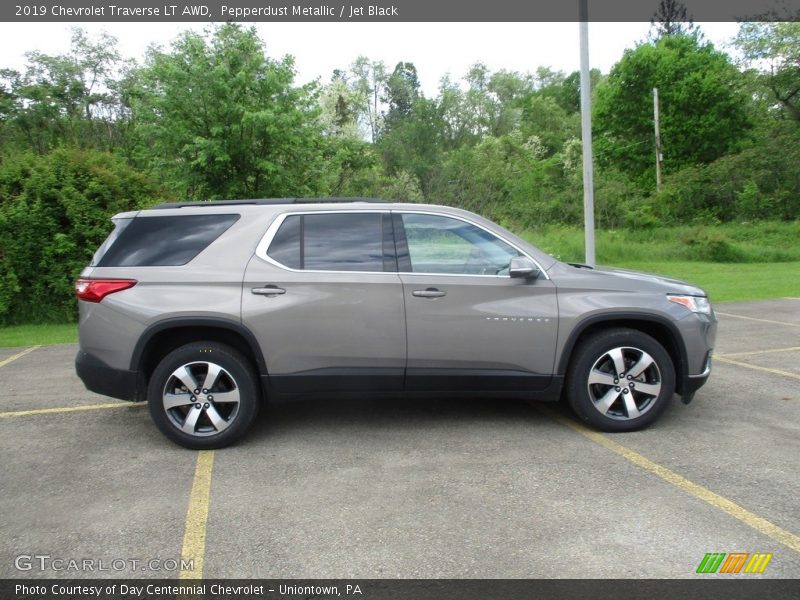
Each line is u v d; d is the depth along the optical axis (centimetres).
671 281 507
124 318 459
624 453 444
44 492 399
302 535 339
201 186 1583
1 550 330
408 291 466
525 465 427
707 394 591
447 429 505
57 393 650
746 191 3416
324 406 577
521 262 462
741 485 389
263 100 1572
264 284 463
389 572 303
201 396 466
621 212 3170
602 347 476
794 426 497
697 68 4334
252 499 384
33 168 1167
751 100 4197
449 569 304
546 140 5719
